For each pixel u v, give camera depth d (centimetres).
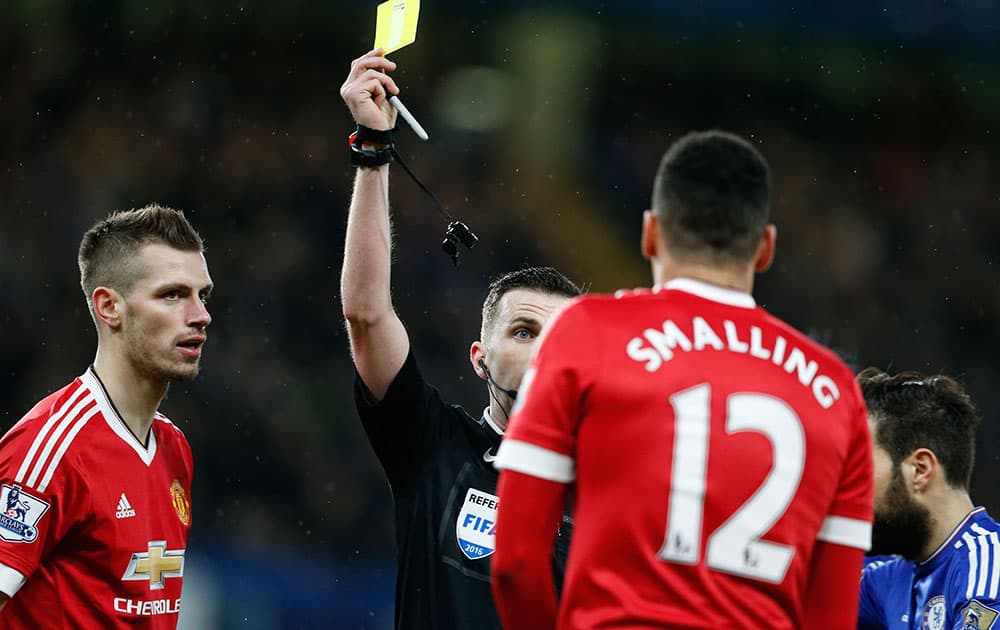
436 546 1097
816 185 5941
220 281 4797
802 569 774
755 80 5906
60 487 1140
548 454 762
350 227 1069
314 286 4894
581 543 761
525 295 1160
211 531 4250
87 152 4900
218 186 5016
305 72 5353
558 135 5691
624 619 734
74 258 4650
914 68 5875
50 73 4997
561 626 766
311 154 5225
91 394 1198
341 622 3725
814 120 6053
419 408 1116
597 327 780
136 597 1184
